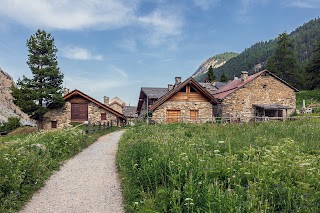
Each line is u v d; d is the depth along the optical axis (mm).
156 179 6312
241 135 12828
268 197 4602
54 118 34469
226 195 4262
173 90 29359
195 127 17938
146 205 5391
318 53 69750
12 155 8289
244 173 5363
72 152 13023
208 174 5465
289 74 76562
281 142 10703
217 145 9820
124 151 11266
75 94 34531
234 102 35031
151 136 12500
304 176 5238
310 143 10523
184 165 5965
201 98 30328
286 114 36125
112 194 7395
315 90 63406
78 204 6691
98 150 14695
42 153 10500
